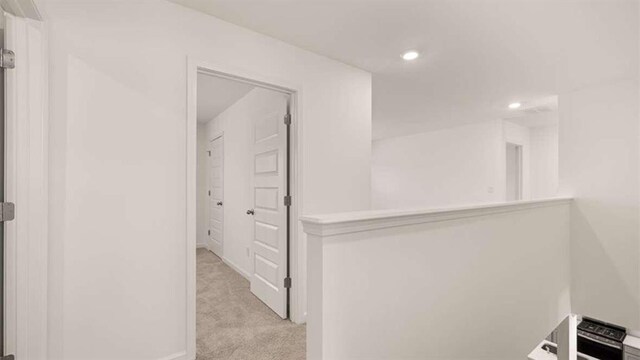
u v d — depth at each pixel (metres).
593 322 3.18
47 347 1.42
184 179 1.84
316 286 1.05
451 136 5.61
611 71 2.86
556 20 1.99
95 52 1.57
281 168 2.51
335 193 2.61
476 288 1.66
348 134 2.71
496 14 1.93
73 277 1.49
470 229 1.62
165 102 1.77
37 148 1.37
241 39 2.08
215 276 3.62
